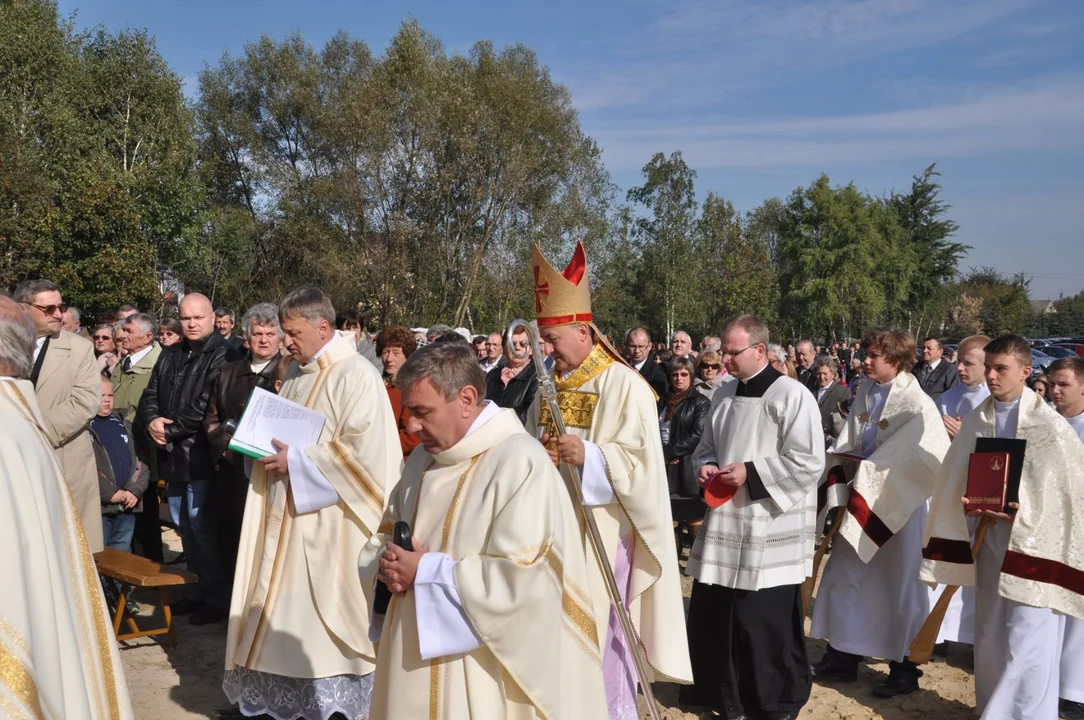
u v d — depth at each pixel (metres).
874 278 50.16
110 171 25.72
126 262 22.64
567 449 3.79
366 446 4.58
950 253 55.62
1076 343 34.25
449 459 2.87
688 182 46.12
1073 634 5.27
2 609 2.21
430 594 2.66
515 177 34.09
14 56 25.45
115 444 6.61
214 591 6.59
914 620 5.57
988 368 4.88
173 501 6.79
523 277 36.41
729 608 4.91
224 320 8.62
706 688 5.06
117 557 6.17
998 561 4.84
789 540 4.85
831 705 5.31
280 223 36.09
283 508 4.61
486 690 2.72
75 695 2.40
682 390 7.86
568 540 2.97
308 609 4.55
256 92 38.00
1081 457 4.56
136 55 29.19
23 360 2.70
